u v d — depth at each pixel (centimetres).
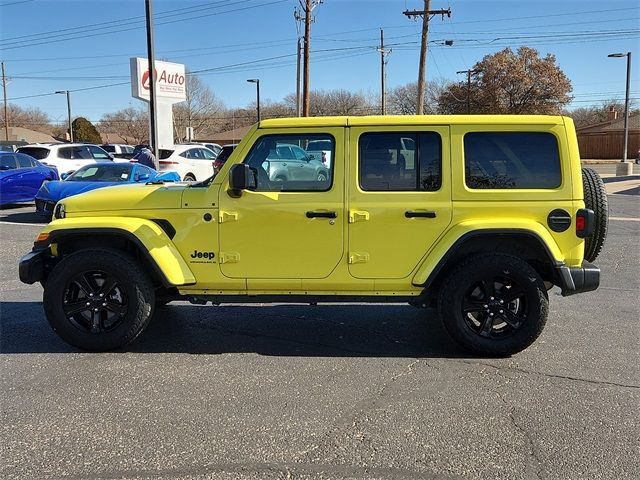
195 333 543
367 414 371
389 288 471
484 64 5816
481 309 468
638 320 579
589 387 412
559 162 455
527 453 322
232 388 413
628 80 3906
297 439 339
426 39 2909
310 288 476
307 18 3139
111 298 483
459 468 308
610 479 297
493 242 470
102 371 445
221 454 322
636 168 3944
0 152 1496
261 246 470
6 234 1136
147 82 2181
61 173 1767
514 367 452
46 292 475
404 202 458
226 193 469
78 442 336
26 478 299
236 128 9112
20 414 372
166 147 2003
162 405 385
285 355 482
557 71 5712
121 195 485
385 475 301
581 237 454
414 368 451
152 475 301
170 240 477
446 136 457
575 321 575
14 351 491
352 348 500
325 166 466
